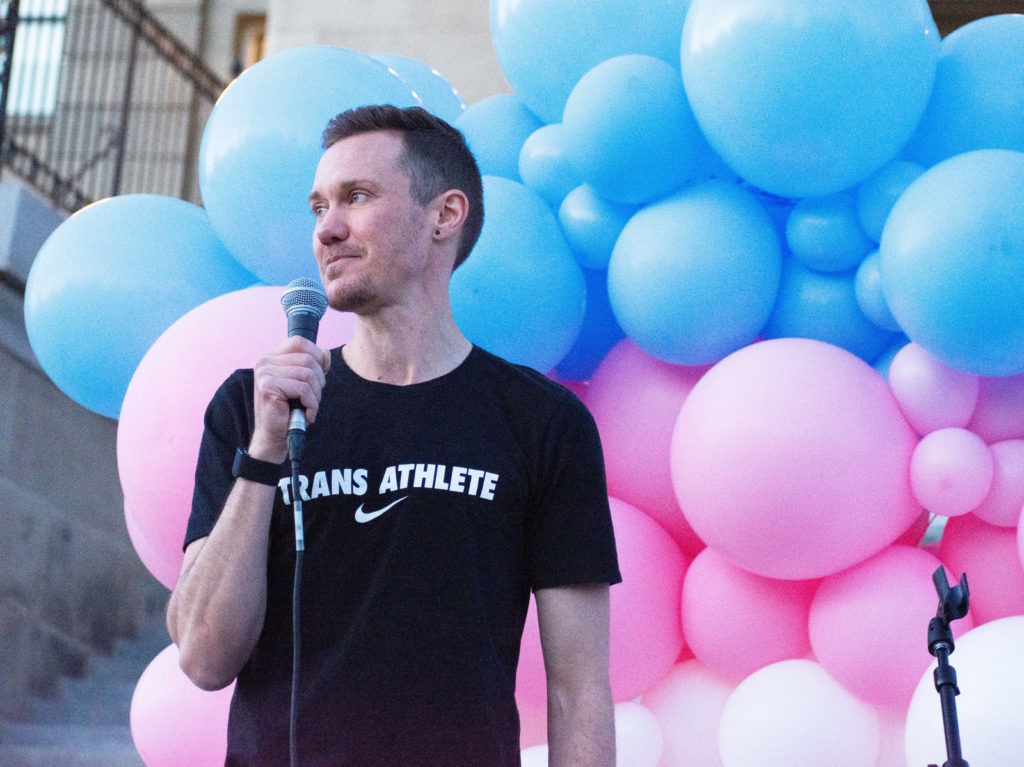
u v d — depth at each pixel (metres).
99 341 3.96
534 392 2.12
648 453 4.00
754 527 3.51
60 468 7.28
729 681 3.91
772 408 3.52
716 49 3.54
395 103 3.85
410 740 1.87
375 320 2.11
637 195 3.88
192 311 3.68
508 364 2.17
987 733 3.15
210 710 3.76
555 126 4.21
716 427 3.56
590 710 2.00
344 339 3.47
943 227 3.39
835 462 3.48
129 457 3.52
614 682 3.79
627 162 3.78
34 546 6.99
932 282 3.39
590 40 4.03
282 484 1.99
